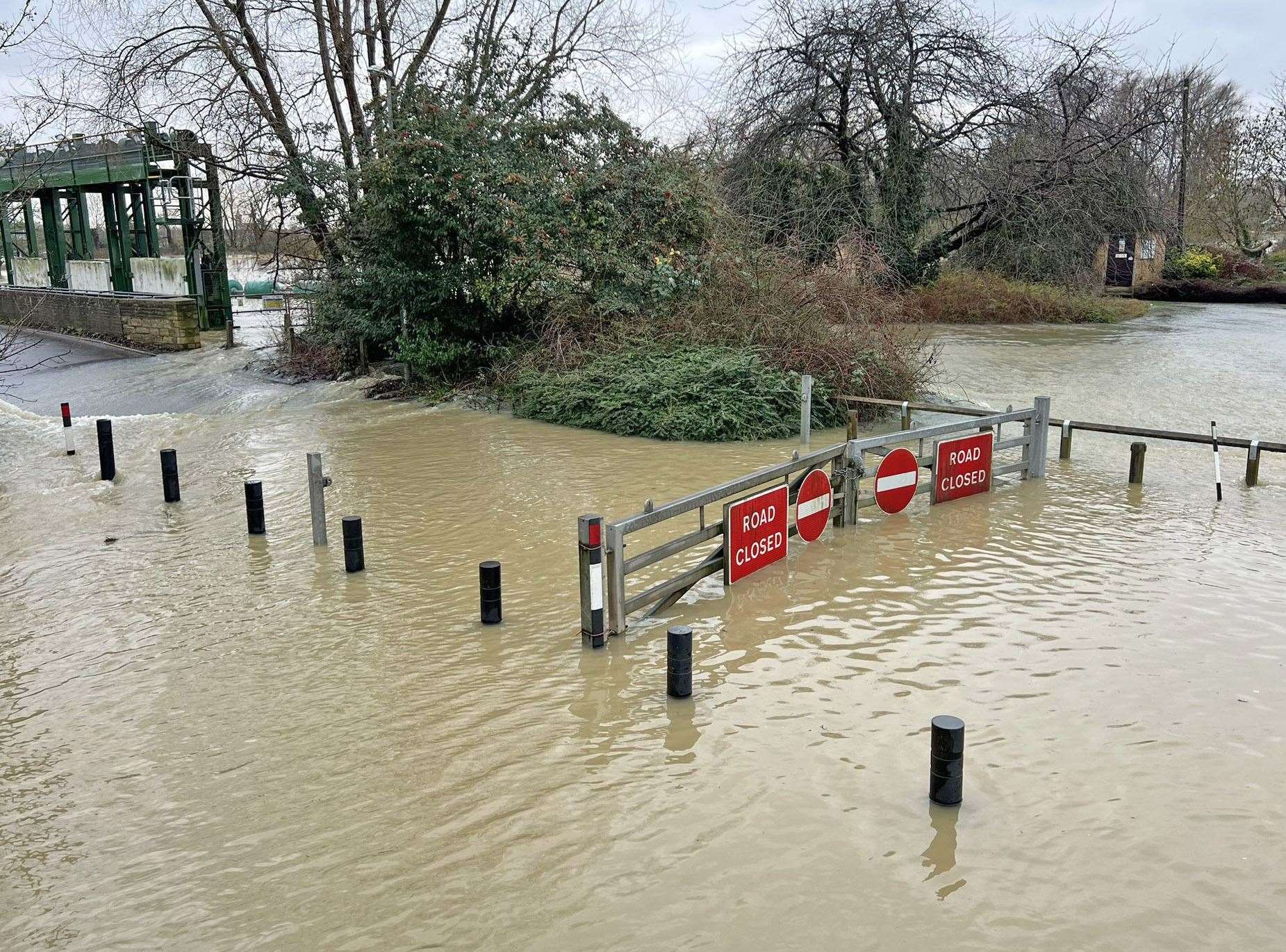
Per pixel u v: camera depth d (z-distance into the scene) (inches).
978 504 425.1
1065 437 501.4
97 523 431.8
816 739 228.5
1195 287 1450.5
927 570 340.5
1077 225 1083.9
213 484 494.6
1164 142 1194.0
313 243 907.4
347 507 441.4
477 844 191.9
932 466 420.8
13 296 1352.1
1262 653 270.2
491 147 737.0
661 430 566.6
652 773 215.5
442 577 347.3
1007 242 1119.0
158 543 399.2
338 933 168.9
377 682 264.5
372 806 206.4
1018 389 694.5
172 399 789.9
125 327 1095.0
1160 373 754.2
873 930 165.9
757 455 526.3
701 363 596.1
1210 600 308.7
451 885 180.2
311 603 325.4
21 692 268.1
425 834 195.9
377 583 343.0
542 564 357.4
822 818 197.5
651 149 765.9
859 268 766.5
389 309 773.9
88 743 238.7
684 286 675.4
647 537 389.4
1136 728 230.7
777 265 674.2
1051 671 260.8
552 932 167.3
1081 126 1083.3
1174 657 268.4
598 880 180.1
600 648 281.9
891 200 1092.5
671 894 176.1
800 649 277.9
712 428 558.3
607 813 200.8
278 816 204.2
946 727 197.2
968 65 1056.2
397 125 744.3
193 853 193.3
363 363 818.8
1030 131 1057.5
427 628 301.1
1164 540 369.7
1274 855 184.5
